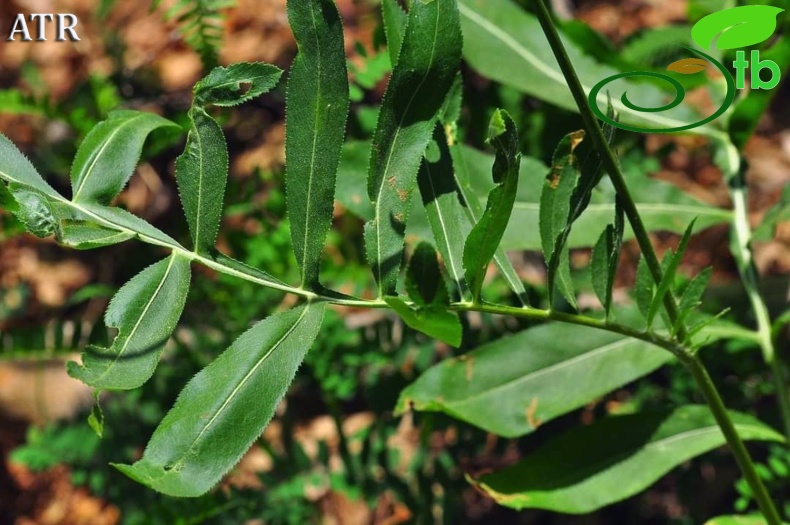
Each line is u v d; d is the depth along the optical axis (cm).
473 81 102
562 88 82
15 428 124
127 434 92
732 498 93
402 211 61
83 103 100
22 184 57
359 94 85
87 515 123
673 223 82
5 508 125
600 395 75
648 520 104
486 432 86
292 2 60
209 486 57
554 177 64
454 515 88
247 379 58
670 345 66
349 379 88
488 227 59
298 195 60
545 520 108
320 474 89
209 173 60
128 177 61
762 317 80
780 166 142
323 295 60
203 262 60
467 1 84
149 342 58
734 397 87
